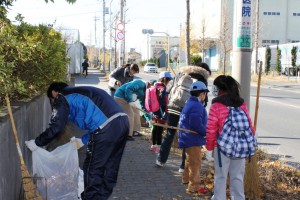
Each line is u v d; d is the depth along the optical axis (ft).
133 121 30.50
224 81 15.40
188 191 18.42
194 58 163.53
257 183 17.43
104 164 14.57
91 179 14.52
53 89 15.24
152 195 18.07
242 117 14.99
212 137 15.24
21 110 15.57
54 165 14.10
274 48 150.41
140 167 22.81
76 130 15.89
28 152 17.06
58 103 14.35
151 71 192.03
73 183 14.19
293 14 185.37
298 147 30.01
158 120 26.48
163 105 26.40
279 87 98.53
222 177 15.47
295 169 22.17
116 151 15.06
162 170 22.26
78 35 116.67
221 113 15.01
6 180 12.90
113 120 14.64
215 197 15.70
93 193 14.43
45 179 13.58
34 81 19.11
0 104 15.15
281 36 185.26
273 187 18.61
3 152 12.44
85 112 14.65
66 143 14.88
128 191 18.54
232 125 14.89
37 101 20.12
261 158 24.14
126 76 35.76
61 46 22.82
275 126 39.70
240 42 19.25
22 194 15.47
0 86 13.10
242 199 15.79
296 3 184.85
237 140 14.87
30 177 13.07
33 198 12.99
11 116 12.78
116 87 35.37
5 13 14.85
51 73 19.72
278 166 21.66
